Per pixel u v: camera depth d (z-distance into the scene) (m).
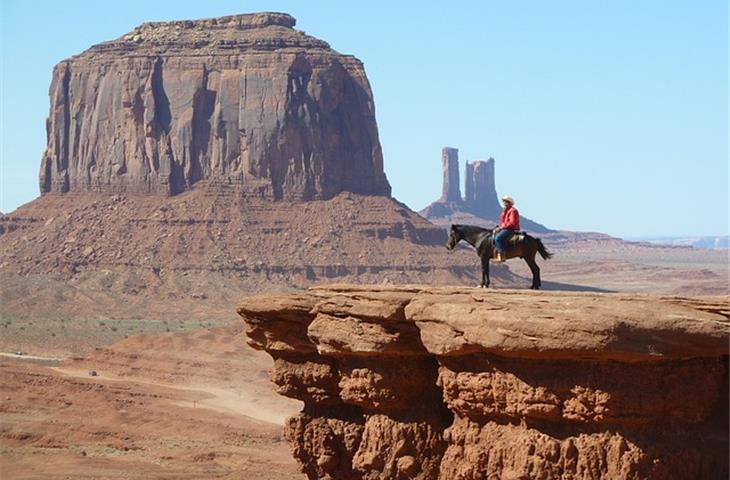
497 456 28.78
